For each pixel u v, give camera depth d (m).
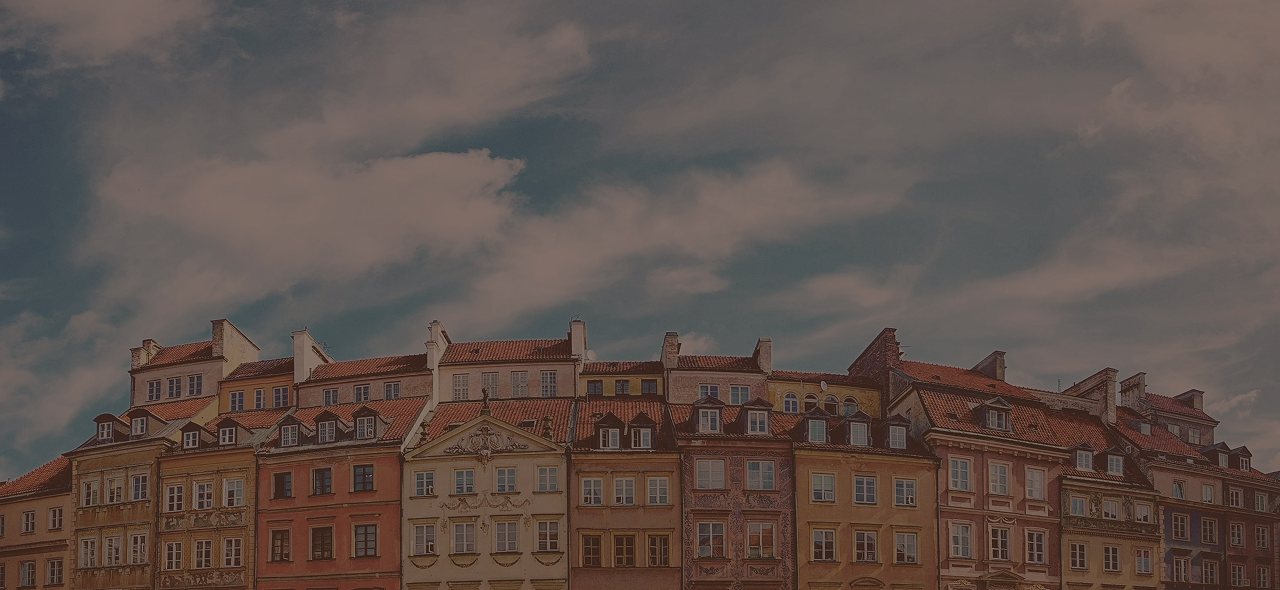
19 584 91.44
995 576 86.19
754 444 85.31
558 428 87.75
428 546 83.88
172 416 95.38
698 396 95.69
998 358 101.88
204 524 87.06
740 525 83.75
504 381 96.88
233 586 85.31
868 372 101.62
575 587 82.38
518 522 83.69
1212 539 95.25
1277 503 98.94
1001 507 88.12
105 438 92.44
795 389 96.94
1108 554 90.19
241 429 90.25
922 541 85.38
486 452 84.94
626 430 85.94
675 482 84.31
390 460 85.62
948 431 87.50
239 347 104.06
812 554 83.88
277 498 86.50
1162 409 109.25
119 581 87.75
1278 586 96.81
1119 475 93.06
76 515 90.69
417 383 96.06
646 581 82.50
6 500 93.62
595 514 83.69
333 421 88.06
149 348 105.56
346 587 83.81
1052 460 90.69
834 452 85.88
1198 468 96.00
